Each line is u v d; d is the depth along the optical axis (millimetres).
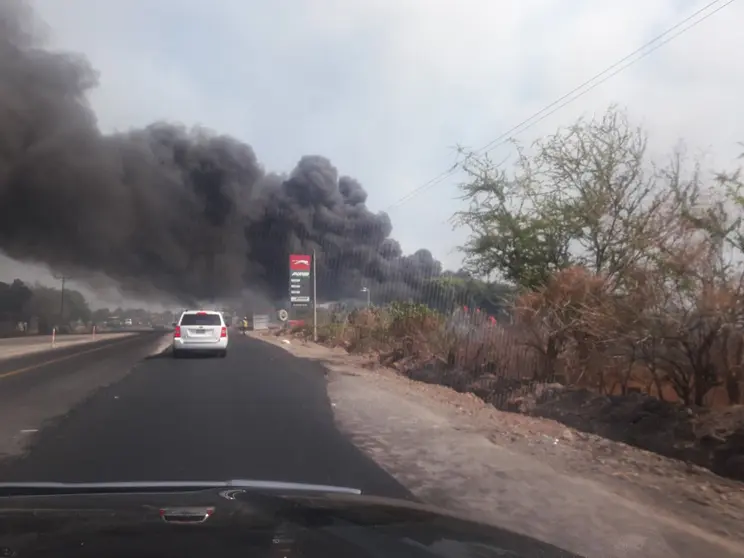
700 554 5664
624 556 5590
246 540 3236
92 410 12891
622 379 12266
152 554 2967
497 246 17859
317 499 4438
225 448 9430
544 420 12289
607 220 15539
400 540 3510
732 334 9656
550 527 6305
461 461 9031
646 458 9008
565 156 16672
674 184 13039
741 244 10211
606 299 11961
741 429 8602
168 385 17016
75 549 3023
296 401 14352
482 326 18250
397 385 18141
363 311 35812
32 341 45125
